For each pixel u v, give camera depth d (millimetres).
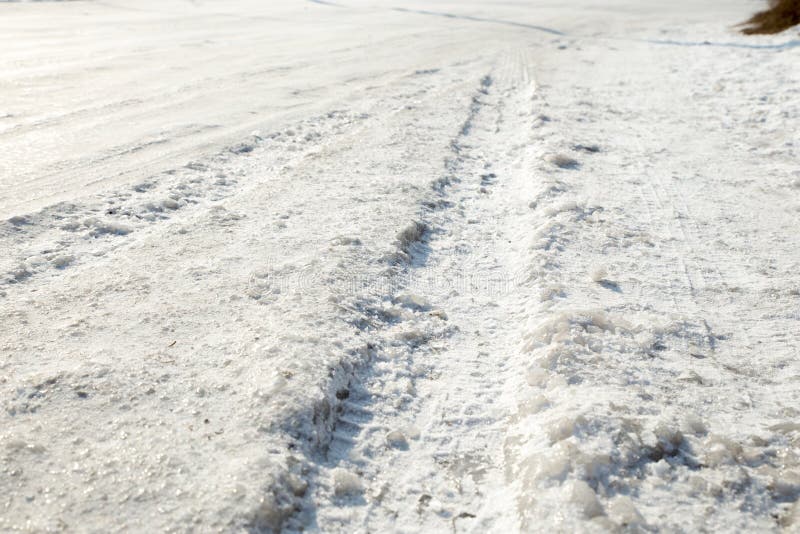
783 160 6613
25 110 7570
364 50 13164
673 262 4398
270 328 3287
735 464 2574
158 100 8320
